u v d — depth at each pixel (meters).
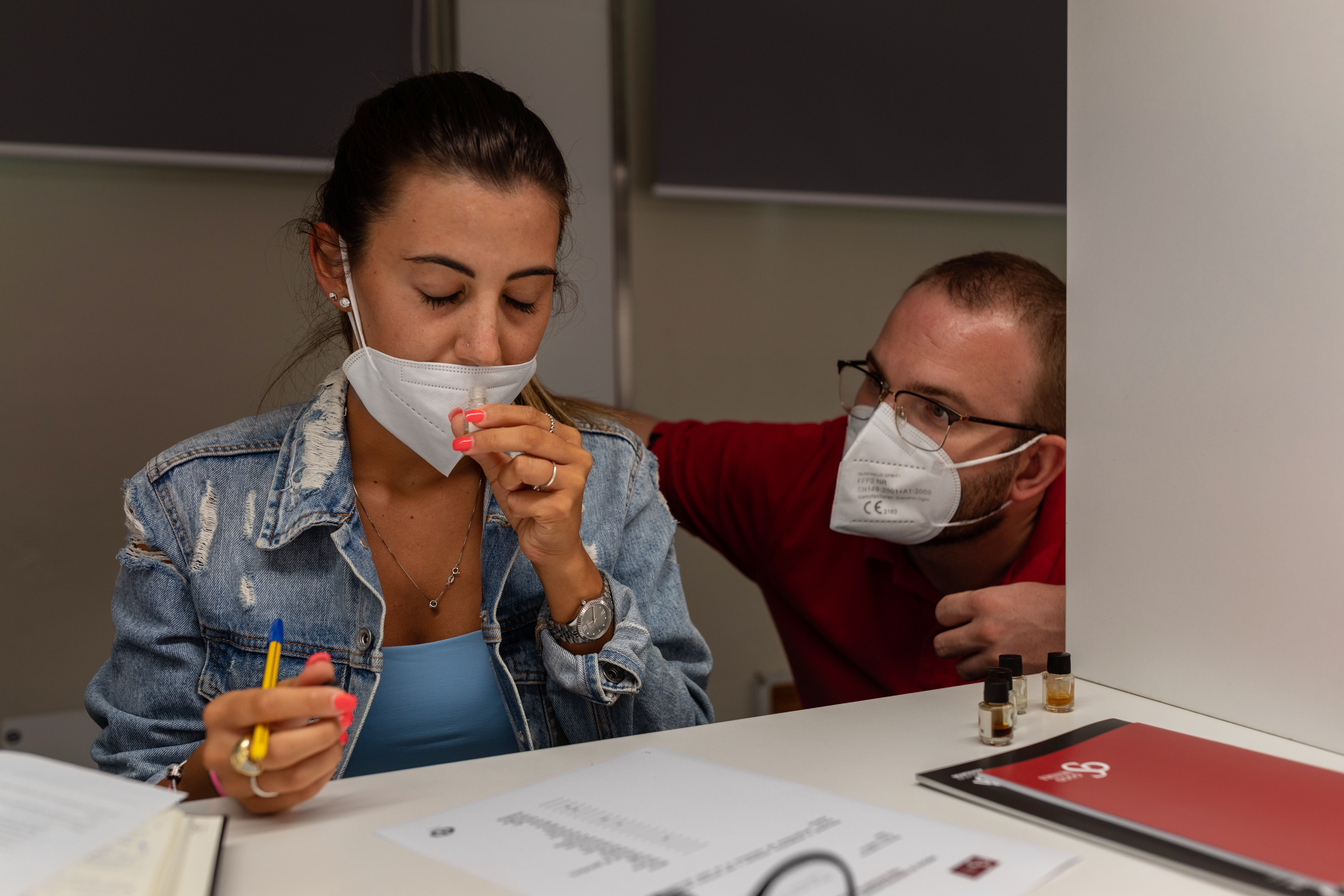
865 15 2.62
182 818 0.58
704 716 1.17
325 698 0.62
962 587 1.78
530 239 0.91
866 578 1.84
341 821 0.62
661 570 1.20
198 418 2.34
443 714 1.04
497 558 1.07
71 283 2.24
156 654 0.98
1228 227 0.78
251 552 1.00
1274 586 0.76
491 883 0.52
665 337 2.70
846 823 0.58
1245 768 0.67
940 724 0.81
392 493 1.07
